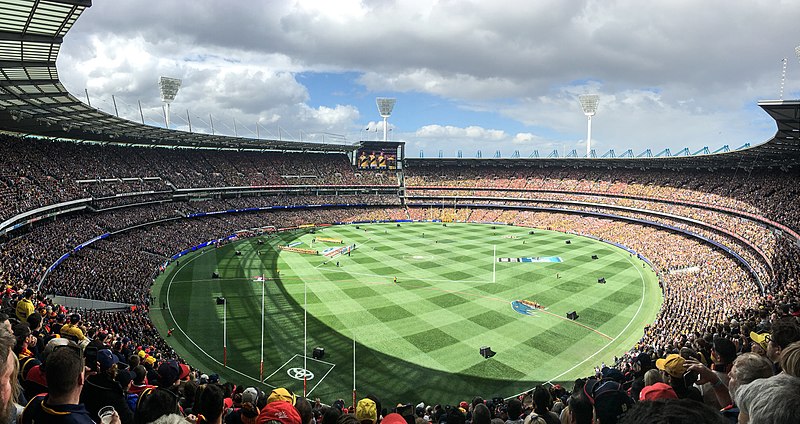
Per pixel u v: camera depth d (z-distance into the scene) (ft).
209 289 191.62
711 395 25.58
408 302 177.17
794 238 198.90
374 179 488.02
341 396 108.27
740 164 315.78
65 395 18.26
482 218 435.53
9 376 17.51
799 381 12.92
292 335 143.23
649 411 9.22
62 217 235.20
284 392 33.50
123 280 178.50
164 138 326.44
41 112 197.88
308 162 474.08
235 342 137.49
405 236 339.98
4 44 107.14
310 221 395.55
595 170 441.68
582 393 25.90
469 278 214.90
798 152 233.76
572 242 318.65
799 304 65.31
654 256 253.65
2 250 159.53
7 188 198.29
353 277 214.48
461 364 124.77
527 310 168.86
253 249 279.69
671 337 117.08
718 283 177.58
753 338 35.19
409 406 52.19
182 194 336.49
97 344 43.55
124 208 282.36
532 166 490.49
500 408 67.31
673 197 337.52
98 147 301.22
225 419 35.94
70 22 99.40
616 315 164.55
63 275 164.35
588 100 492.95
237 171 399.85
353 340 139.95
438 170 514.27
